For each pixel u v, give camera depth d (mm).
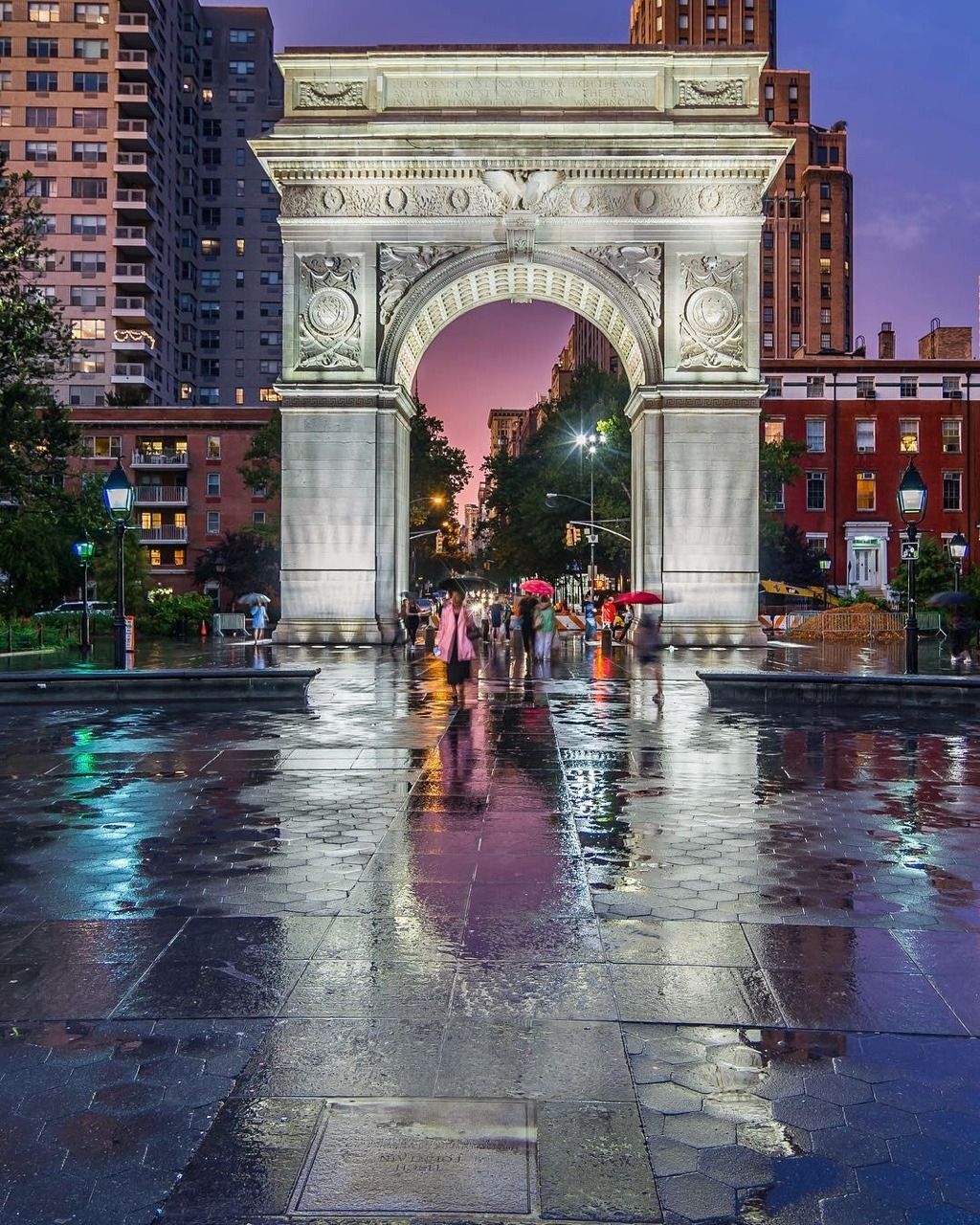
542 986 5578
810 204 121062
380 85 38219
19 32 93312
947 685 18109
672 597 37875
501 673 27203
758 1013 5242
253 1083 4531
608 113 37781
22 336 37281
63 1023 5137
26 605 48250
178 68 104062
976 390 73688
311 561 38062
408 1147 4031
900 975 5746
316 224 38250
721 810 10062
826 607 60125
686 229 38000
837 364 73688
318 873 7785
